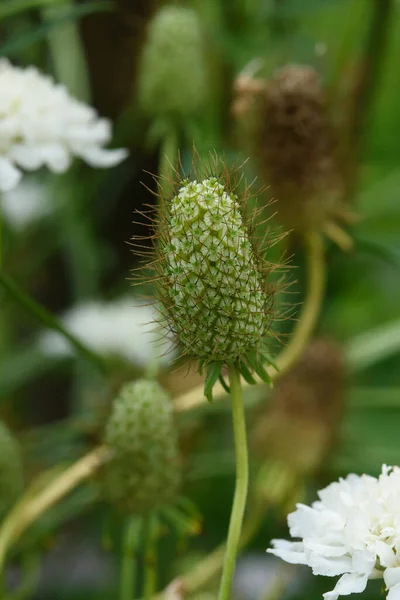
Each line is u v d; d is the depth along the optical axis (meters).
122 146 0.58
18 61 0.60
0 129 0.48
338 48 0.57
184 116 0.53
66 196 0.60
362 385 0.63
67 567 0.60
